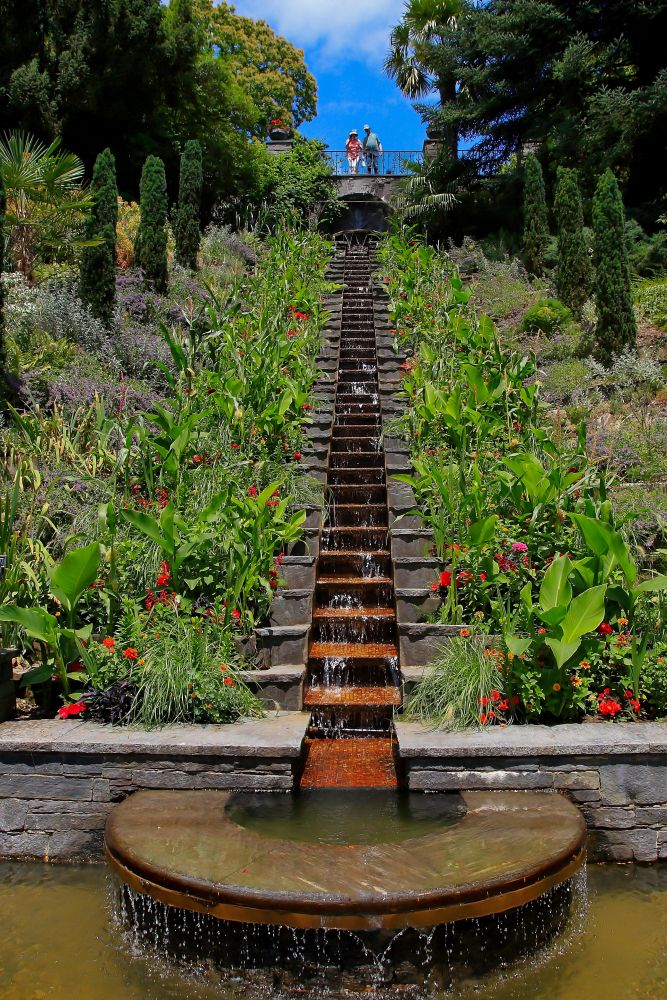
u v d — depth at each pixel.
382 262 14.23
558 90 14.92
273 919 2.67
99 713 4.29
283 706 4.59
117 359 8.38
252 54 28.88
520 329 9.96
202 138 16.36
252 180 17.31
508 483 5.34
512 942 2.88
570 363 8.70
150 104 15.37
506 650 4.29
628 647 4.29
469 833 3.21
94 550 4.21
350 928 2.64
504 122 15.67
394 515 6.38
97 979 2.79
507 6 14.52
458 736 3.94
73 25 13.84
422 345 8.38
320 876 2.81
